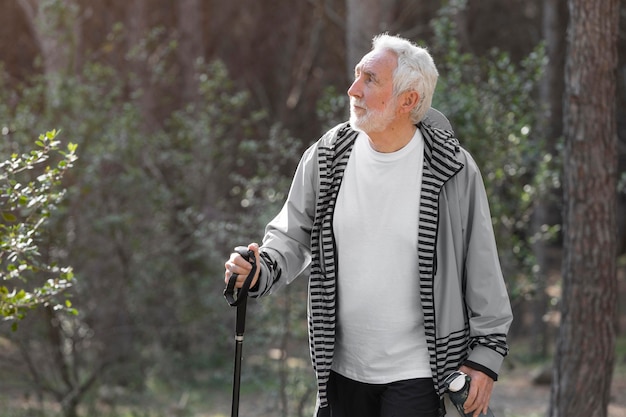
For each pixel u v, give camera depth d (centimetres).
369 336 584
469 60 1659
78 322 1895
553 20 2867
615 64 1113
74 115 1922
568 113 1127
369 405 602
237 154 2261
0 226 809
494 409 2095
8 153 1702
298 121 4069
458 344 579
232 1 4219
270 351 1872
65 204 1784
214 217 1970
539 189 1602
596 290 1124
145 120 2272
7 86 2312
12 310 804
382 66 566
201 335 2202
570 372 1141
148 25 3619
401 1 3238
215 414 2045
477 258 573
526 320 3372
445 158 572
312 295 586
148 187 1967
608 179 1118
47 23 2073
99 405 2052
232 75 4197
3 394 1952
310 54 4034
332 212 582
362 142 587
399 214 573
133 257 2005
